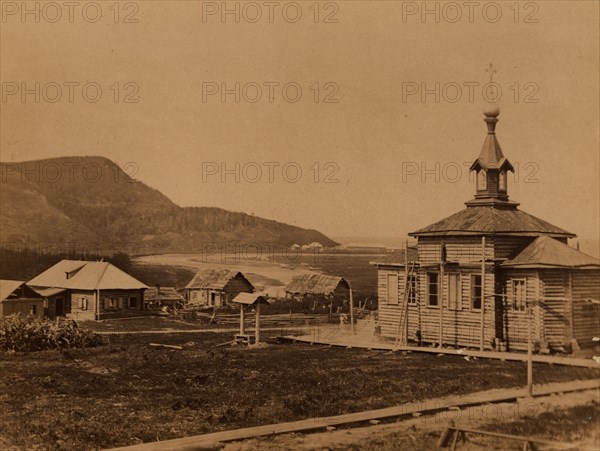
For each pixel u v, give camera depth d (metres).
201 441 18.39
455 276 32.84
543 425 20.14
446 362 29.30
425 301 34.19
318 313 52.59
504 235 31.73
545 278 30.20
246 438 18.83
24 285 44.00
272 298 56.16
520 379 25.44
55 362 29.75
